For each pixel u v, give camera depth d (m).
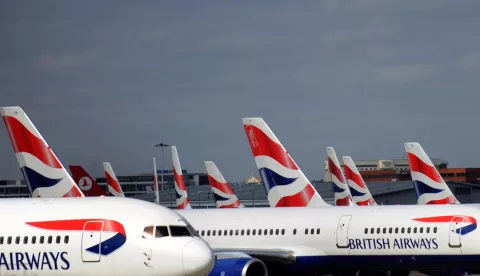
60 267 38.19
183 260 36.62
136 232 37.38
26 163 59.03
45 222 39.12
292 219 56.25
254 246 56.66
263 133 64.12
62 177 58.53
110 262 37.44
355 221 54.22
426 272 58.84
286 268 55.88
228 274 48.38
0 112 59.41
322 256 54.75
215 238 57.84
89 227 38.16
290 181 63.25
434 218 52.34
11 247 39.06
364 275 58.00
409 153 76.69
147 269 36.97
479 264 51.34
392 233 52.97
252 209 58.44
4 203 41.03
